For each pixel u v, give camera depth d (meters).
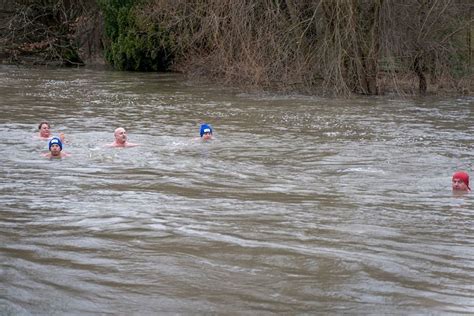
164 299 7.68
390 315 7.29
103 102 29.05
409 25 32.81
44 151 17.75
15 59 49.38
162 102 29.30
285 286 8.12
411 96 32.03
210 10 35.19
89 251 9.36
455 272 8.74
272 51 33.53
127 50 44.75
